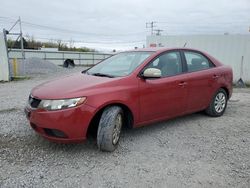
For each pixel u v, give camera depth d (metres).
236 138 4.81
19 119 5.69
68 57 41.69
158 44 16.94
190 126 5.43
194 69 5.50
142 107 4.46
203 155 4.05
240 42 15.30
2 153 3.97
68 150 4.12
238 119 6.02
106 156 3.96
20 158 3.83
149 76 4.43
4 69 15.46
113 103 4.08
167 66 5.02
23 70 21.52
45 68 24.67
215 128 5.34
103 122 3.96
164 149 4.25
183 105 5.20
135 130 5.11
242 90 12.36
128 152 4.11
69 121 3.75
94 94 3.91
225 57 15.66
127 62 4.94
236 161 3.88
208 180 3.34
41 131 3.93
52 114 3.74
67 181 3.26
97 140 4.01
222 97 6.18
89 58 45.66
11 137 4.59
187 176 3.43
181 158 3.94
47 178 3.32
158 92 4.67
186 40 16.28
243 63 15.38
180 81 5.04
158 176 3.42
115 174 3.45
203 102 5.68
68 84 4.15
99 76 4.55
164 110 4.86
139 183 3.25
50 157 3.88
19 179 3.28
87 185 3.19
